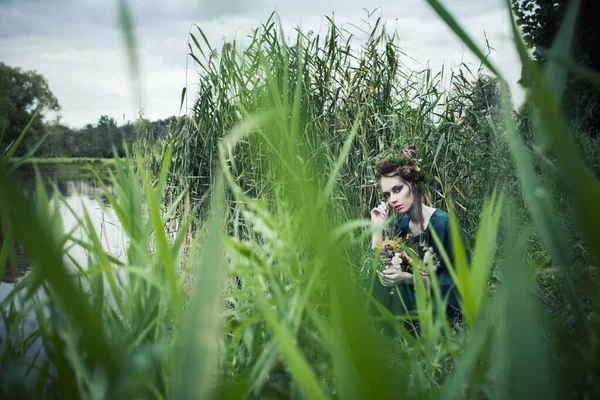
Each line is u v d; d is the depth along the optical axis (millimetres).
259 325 882
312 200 296
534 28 8539
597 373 460
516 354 367
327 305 647
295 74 4027
